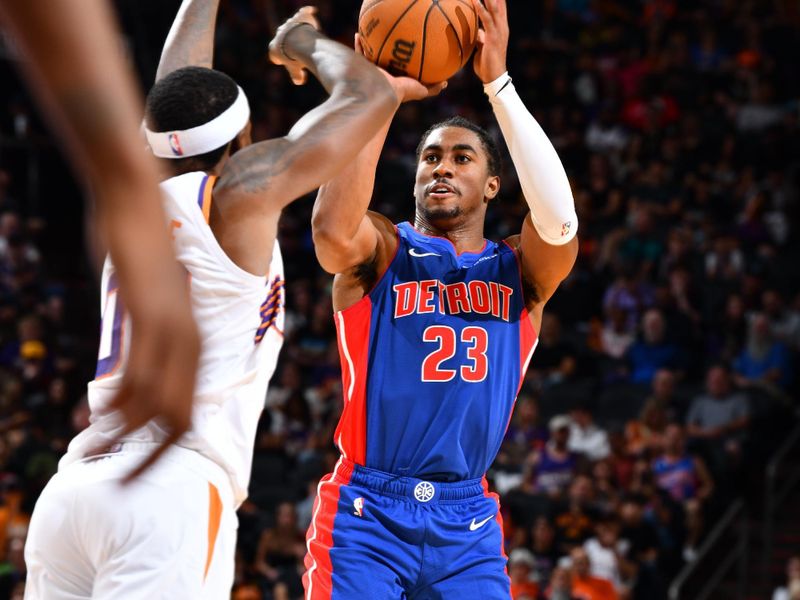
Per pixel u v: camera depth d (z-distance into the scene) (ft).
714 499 69.67
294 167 15.66
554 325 81.92
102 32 4.01
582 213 94.63
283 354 84.48
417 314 22.03
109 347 17.06
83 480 15.97
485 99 106.93
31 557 16.65
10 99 103.14
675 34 112.47
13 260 89.10
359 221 20.85
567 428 70.79
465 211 23.24
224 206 15.93
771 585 70.64
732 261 88.07
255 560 67.62
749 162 100.73
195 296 16.14
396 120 104.01
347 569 21.02
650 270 87.76
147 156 4.55
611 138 103.76
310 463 74.33
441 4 19.98
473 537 21.53
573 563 59.77
